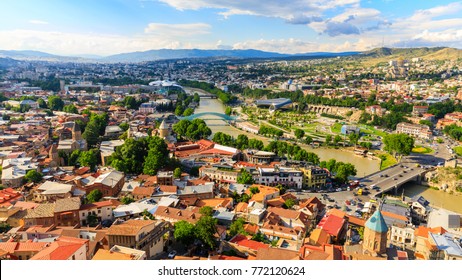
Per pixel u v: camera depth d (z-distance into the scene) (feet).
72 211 635.66
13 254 460.96
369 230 522.47
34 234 552.82
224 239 609.83
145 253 463.42
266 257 490.49
